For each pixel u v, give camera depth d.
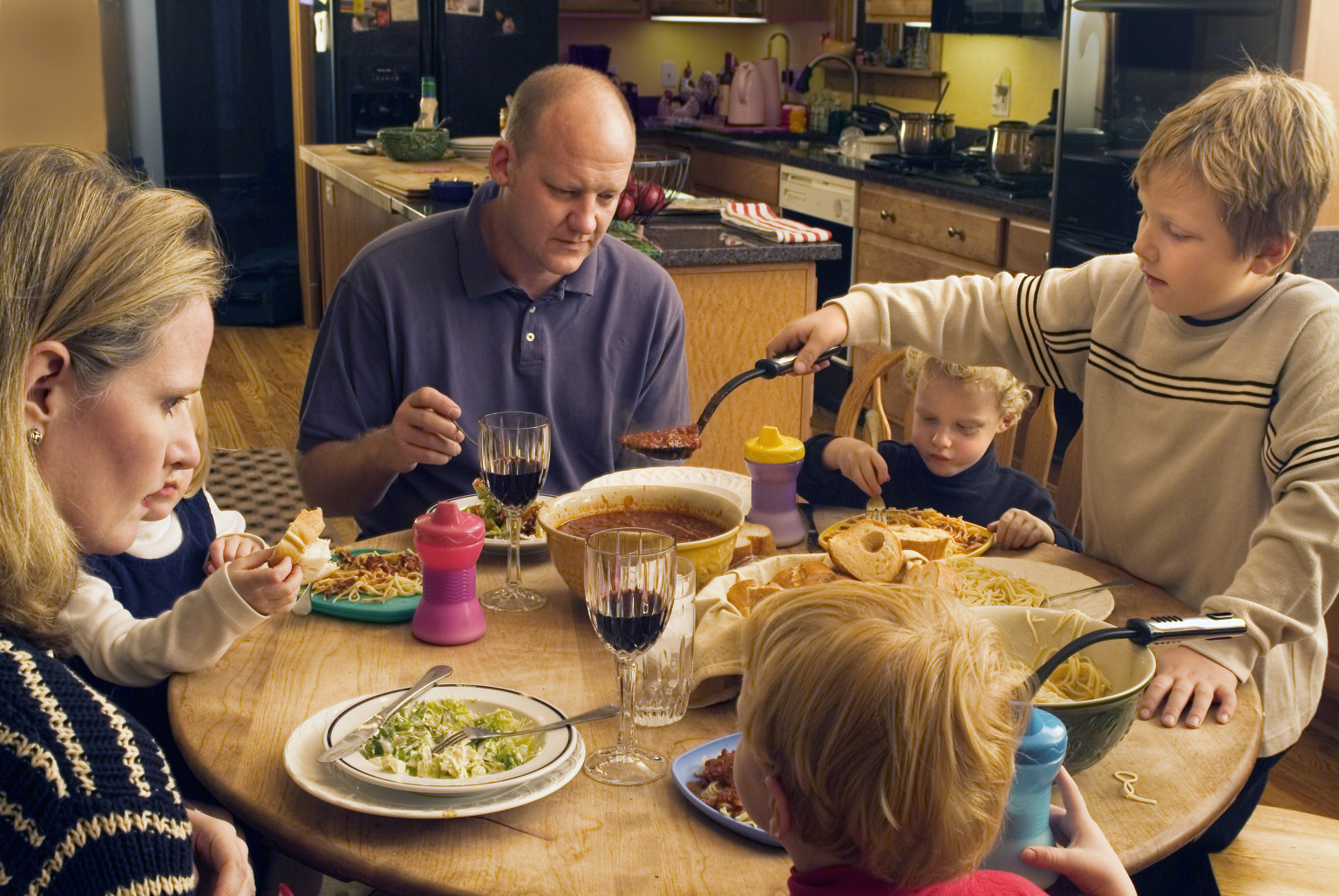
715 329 3.17
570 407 2.06
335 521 3.55
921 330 1.84
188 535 1.57
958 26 4.61
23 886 0.71
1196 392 1.55
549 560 1.60
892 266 4.55
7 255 0.78
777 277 3.19
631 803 1.06
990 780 0.79
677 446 1.86
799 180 5.11
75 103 5.66
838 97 6.18
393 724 1.11
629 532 1.15
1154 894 1.51
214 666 1.27
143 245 0.83
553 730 1.13
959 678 0.78
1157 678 1.26
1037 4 4.13
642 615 1.07
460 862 0.97
